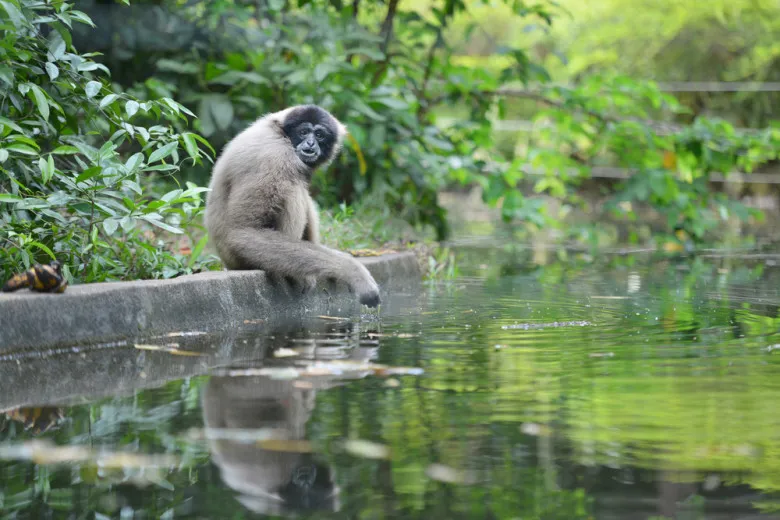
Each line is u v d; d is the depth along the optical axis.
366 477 4.16
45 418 5.12
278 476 4.15
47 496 3.95
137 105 8.95
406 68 18.27
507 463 4.33
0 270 7.96
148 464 4.31
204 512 3.76
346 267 9.14
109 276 8.94
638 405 5.36
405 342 7.58
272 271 9.34
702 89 33.22
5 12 8.63
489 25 41.59
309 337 7.84
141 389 5.81
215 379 6.09
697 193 19.33
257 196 9.58
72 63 9.22
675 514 3.72
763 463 4.32
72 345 7.03
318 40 17.05
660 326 8.54
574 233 20.00
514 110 39.03
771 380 6.02
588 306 10.09
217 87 17.30
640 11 36.31
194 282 8.34
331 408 5.28
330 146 10.63
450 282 13.02
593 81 18.67
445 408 5.29
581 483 4.05
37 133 9.38
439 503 3.83
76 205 8.57
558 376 6.17
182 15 17.53
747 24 34.94
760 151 18.58
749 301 10.57
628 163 19.52
